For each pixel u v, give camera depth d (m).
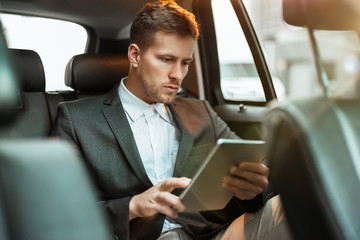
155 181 1.42
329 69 1.74
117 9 2.43
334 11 0.82
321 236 0.60
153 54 1.34
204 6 2.64
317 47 1.76
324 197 0.56
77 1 2.35
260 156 1.10
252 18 2.35
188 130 1.49
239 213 1.41
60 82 2.37
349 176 0.57
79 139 1.37
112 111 1.41
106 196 1.38
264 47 2.34
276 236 1.14
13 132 1.74
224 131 1.64
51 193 0.42
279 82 2.37
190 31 1.33
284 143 0.60
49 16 2.40
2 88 0.41
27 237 0.40
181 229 1.40
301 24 0.91
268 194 1.50
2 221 0.40
